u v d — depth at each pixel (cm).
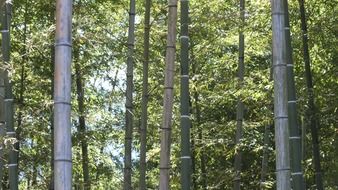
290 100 670
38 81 1050
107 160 1228
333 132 1037
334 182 1034
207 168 1373
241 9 913
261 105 1034
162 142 679
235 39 1065
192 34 1066
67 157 463
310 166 1049
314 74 990
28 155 1113
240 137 964
